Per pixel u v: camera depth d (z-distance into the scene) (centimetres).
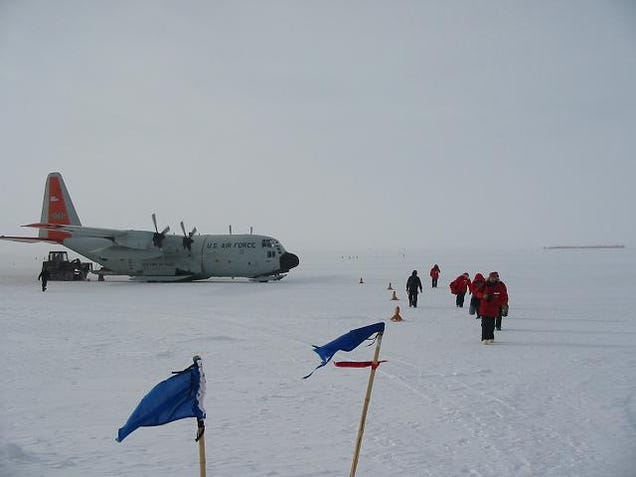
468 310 2469
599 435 795
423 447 748
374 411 920
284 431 819
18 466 671
